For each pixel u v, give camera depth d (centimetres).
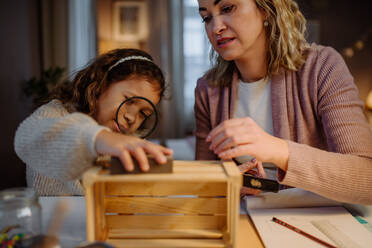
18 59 283
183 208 61
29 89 290
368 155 72
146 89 83
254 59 98
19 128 72
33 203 54
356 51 469
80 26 398
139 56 92
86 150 56
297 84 95
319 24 471
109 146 52
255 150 63
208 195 60
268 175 103
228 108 109
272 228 65
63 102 91
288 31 89
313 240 60
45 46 368
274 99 97
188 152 369
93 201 52
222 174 52
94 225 52
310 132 94
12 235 48
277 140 68
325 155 68
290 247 57
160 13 500
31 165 67
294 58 92
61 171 59
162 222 61
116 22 524
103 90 85
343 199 69
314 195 77
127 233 59
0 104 238
